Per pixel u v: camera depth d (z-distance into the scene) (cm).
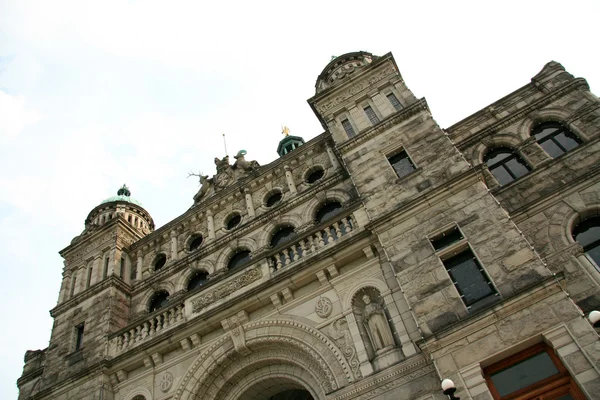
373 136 1814
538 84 1922
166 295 2148
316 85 2548
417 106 1795
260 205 2184
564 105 1784
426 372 1259
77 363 1906
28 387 2158
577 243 1388
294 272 1611
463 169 1523
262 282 1673
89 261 2391
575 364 1012
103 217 2750
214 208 2314
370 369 1345
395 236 1460
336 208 1992
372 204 1605
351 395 1317
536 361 1082
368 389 1305
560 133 1752
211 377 1623
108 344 1898
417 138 1709
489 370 1110
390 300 1448
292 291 1631
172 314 1822
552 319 1088
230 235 2114
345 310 1495
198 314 1736
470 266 1306
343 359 1401
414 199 1489
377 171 1688
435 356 1155
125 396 1717
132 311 2120
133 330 1884
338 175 2014
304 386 1518
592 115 1695
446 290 1269
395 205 1555
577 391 1007
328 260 1584
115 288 2139
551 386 1034
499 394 1070
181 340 1717
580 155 1606
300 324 1535
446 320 1217
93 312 2077
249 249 2044
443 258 1355
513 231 1289
